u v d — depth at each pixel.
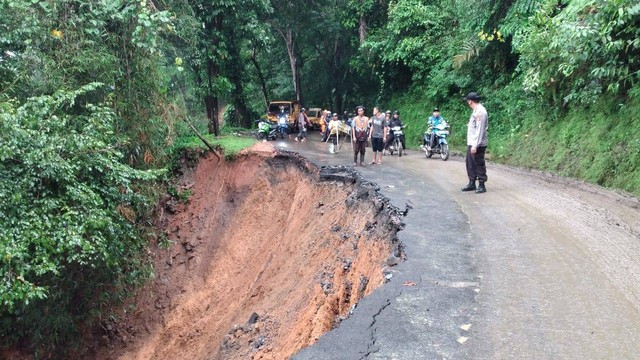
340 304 7.07
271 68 42.34
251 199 15.74
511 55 18.69
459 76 21.56
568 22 11.09
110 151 9.86
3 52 10.68
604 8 10.25
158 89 13.66
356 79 38.06
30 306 9.30
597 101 11.91
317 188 13.48
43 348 10.46
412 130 24.62
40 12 10.89
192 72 21.28
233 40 22.78
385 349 3.72
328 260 9.48
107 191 9.75
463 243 6.42
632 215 7.62
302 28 33.28
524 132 15.46
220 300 13.92
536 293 4.77
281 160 16.31
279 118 27.03
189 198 16.58
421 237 6.70
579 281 5.05
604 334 3.94
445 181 11.38
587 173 10.99
